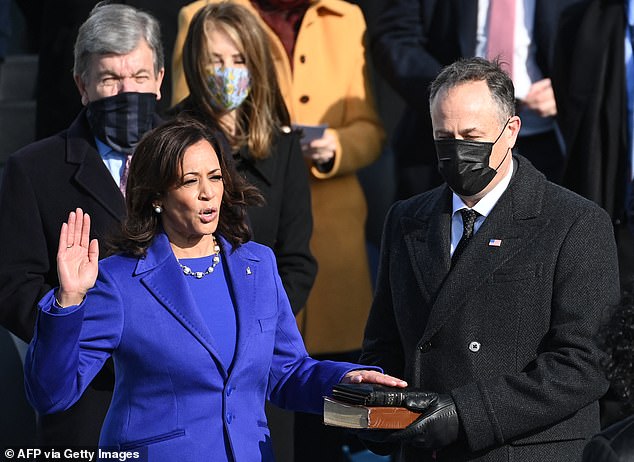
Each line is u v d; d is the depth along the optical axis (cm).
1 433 2189
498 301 1599
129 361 1508
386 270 1741
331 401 1525
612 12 2348
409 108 2572
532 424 1550
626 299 1256
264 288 1590
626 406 1252
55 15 2545
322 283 2425
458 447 1602
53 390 1456
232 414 1514
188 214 1508
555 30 2384
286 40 2464
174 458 1485
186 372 1499
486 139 1606
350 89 2488
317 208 2431
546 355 1566
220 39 2044
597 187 2327
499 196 1658
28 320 1792
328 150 2364
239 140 2067
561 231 1603
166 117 2086
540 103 2375
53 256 1859
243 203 1582
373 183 2992
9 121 2950
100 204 1856
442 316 1614
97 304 1499
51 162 1878
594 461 1193
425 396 1531
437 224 1678
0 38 3116
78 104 2538
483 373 1590
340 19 2511
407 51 2486
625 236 2305
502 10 2405
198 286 1548
